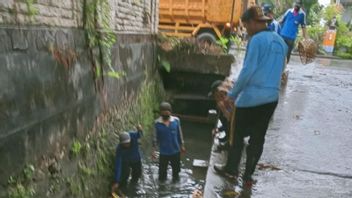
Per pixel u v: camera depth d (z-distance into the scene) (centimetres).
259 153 416
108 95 615
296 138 568
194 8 1405
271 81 397
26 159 354
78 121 487
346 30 2645
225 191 393
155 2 949
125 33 708
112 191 572
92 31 520
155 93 961
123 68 702
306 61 977
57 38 414
